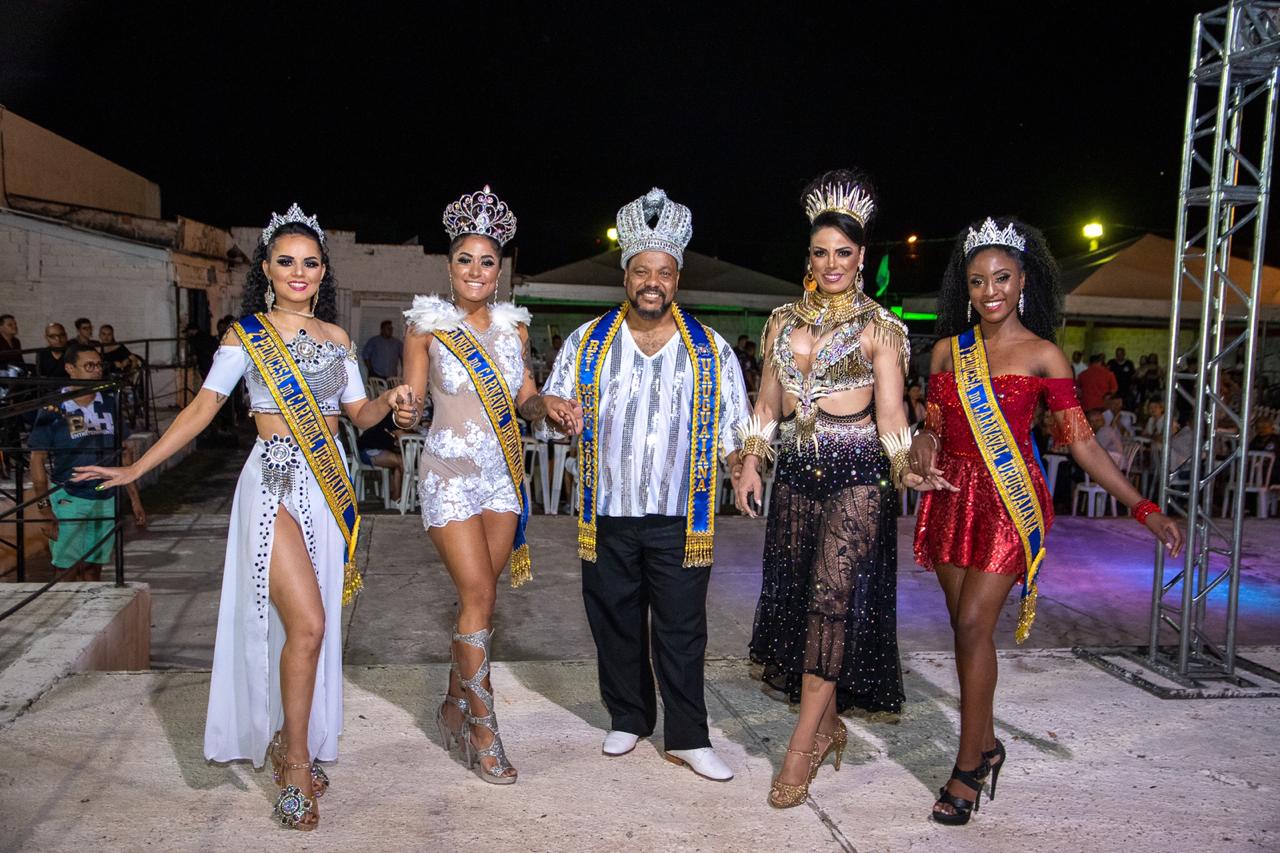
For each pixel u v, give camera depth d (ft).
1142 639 21.54
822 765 11.82
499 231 11.35
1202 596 15.34
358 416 11.25
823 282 10.64
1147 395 53.21
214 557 26.03
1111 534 31.35
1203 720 13.37
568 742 12.28
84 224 52.24
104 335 41.22
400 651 19.90
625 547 11.53
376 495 36.06
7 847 9.42
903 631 21.93
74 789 10.59
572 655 19.95
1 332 39.09
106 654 15.44
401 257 69.56
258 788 10.78
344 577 11.12
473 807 10.53
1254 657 16.15
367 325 69.62
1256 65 14.87
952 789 10.46
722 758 11.92
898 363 10.57
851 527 10.66
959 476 10.64
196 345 48.57
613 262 58.03
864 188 10.82
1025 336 10.77
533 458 35.27
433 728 12.54
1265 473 37.42
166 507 32.45
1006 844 10.06
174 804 10.37
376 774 11.23
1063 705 13.80
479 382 11.02
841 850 9.87
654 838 10.00
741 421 11.33
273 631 10.84
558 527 30.71
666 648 11.44
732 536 30.09
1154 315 50.19
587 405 11.48
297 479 10.44
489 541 11.34
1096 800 11.03
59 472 21.33
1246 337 15.10
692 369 11.31
